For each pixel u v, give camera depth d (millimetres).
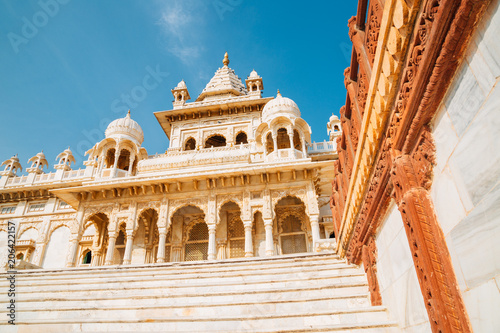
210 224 16594
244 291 6508
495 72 1802
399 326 3990
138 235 18938
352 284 6020
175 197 17562
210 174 17078
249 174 17219
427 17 2152
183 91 29594
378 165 3721
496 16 1772
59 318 6297
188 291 7504
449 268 2453
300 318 4910
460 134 2207
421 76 2359
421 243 2631
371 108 3400
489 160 1896
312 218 16141
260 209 16703
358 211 5148
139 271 9922
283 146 23078
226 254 17844
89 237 24406
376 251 4836
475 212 2064
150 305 6352
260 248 17953
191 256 18297
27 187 26594
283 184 17047
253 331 4559
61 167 27391
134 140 22781
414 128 2729
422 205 2730
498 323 1871
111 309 6434
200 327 5156
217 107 26484
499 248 1833
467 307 2244
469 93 2076
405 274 3582
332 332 4309
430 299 2549
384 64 2865
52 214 25875
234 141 25422
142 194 17969
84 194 18281
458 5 1922
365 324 4172
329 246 9742
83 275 9992
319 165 16703
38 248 24656
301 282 6816
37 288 8922
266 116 21938
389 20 2607
